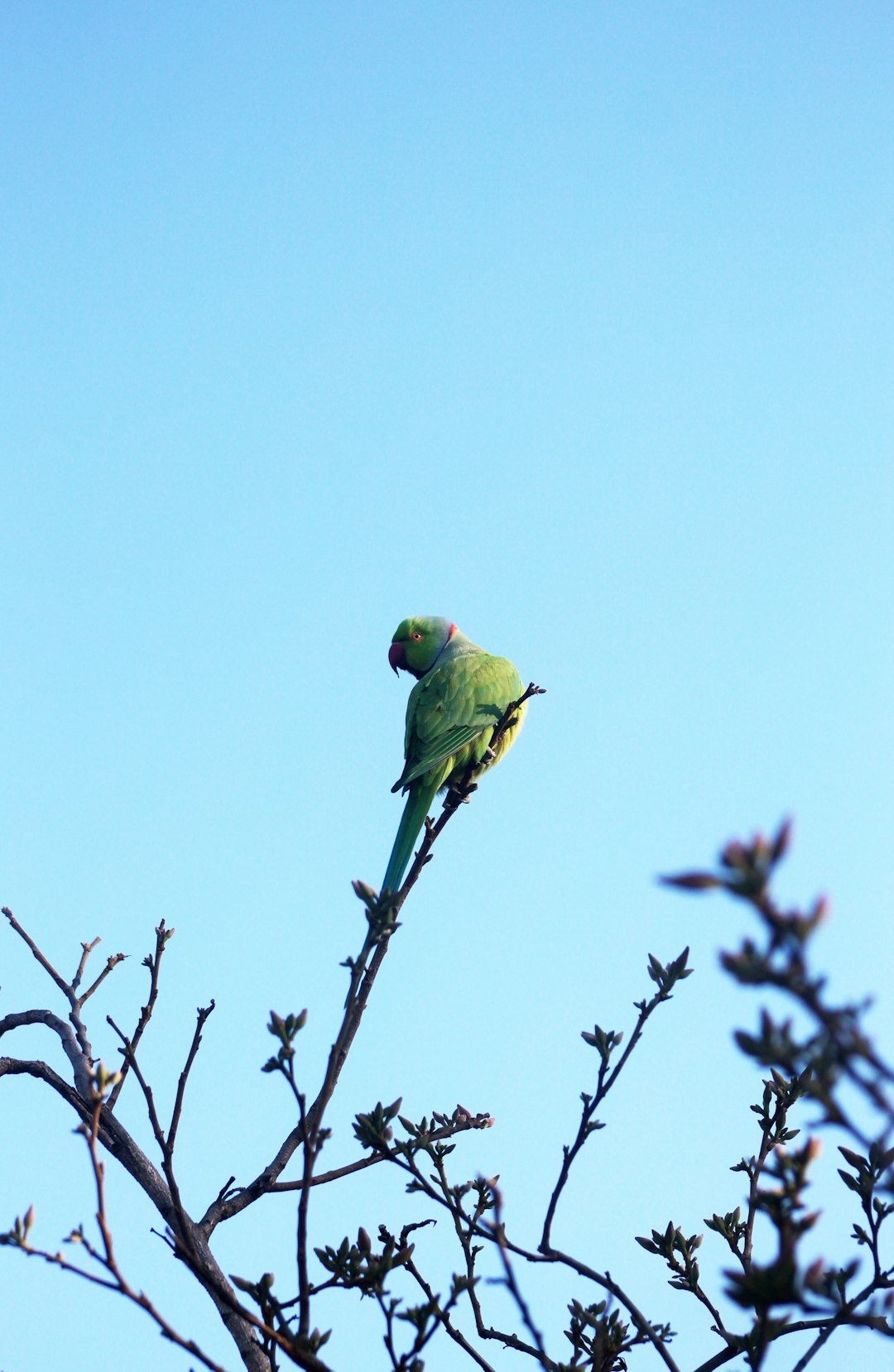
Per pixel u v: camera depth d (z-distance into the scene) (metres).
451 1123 7.96
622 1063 6.16
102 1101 5.63
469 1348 6.79
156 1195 7.65
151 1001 7.57
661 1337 7.16
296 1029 5.89
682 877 2.84
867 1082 3.13
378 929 6.62
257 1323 5.86
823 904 2.91
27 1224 5.41
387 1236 7.27
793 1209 4.47
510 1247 6.38
